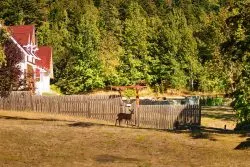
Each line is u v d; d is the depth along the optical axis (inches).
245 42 1055.0
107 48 4128.9
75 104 1771.7
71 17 4918.8
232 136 1128.2
